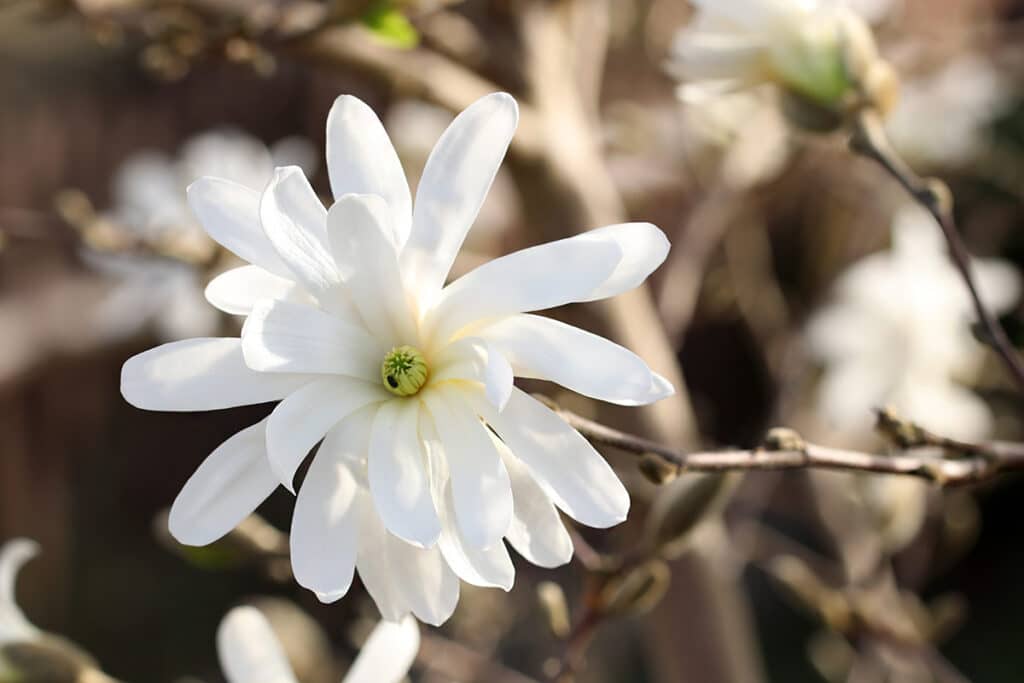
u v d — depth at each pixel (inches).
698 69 26.9
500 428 21.8
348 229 21.7
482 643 33.1
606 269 21.5
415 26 29.8
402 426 21.9
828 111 26.4
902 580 39.4
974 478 23.5
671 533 24.7
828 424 35.5
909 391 33.8
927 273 34.2
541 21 30.5
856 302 34.5
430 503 21.5
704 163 35.8
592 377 21.4
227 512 21.9
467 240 36.7
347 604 40.9
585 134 31.0
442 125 36.5
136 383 21.8
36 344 48.1
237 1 30.2
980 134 48.5
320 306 22.1
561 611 25.2
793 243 48.2
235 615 25.0
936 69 41.9
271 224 21.8
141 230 32.9
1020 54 45.8
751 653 30.6
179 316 37.3
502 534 21.3
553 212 30.3
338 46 29.6
